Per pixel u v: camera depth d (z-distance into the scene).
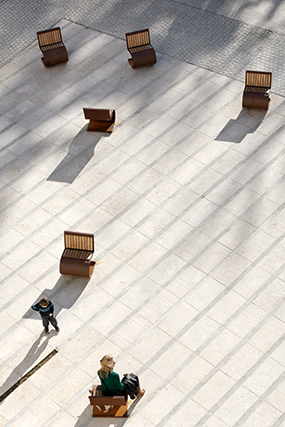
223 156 15.37
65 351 11.87
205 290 12.62
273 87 17.09
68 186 15.05
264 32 18.98
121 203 14.53
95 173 15.30
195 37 19.05
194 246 13.46
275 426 10.55
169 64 18.20
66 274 13.01
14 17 20.59
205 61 18.17
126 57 18.66
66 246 13.12
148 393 11.13
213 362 11.48
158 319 12.23
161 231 13.83
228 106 16.69
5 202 14.83
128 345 11.87
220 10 20.00
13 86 18.08
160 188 14.77
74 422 10.84
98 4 20.81
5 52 19.30
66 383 11.39
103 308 12.51
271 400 10.88
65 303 12.66
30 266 13.41
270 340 11.72
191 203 14.36
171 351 11.71
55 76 18.27
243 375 11.26
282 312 12.14
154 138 16.03
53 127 16.67
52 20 20.38
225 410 10.81
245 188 14.56
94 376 11.45
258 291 12.52
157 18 19.95
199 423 10.68
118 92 17.52
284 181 14.65
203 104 16.83
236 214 14.02
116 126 16.47
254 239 13.48
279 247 13.29
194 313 12.26
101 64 18.53
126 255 13.41
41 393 11.28
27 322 12.41
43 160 15.78
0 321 12.45
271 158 15.20
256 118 16.27
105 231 13.95
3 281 13.16
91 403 10.53
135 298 12.62
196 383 11.21
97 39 19.44
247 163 15.14
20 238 13.98
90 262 13.01
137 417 10.82
